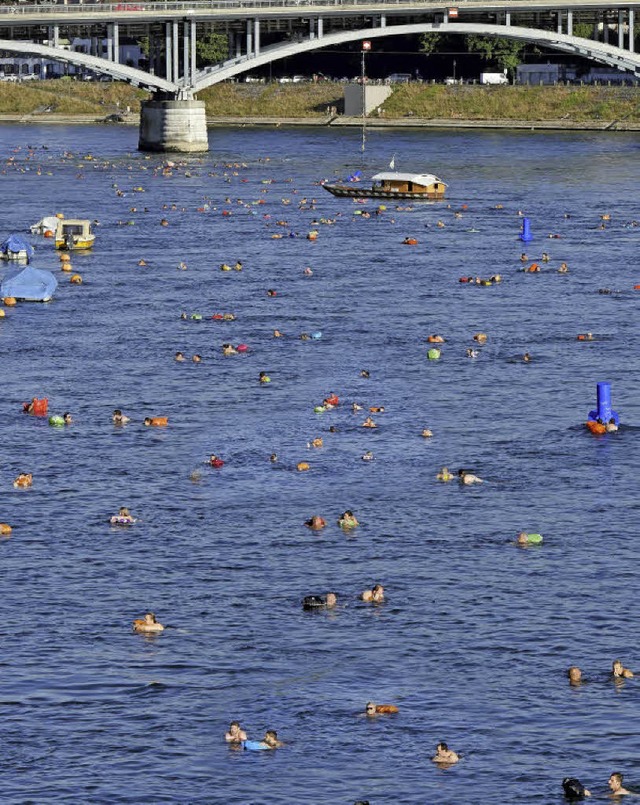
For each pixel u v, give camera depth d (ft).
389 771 589.73
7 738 610.65
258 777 586.45
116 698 638.94
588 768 591.37
